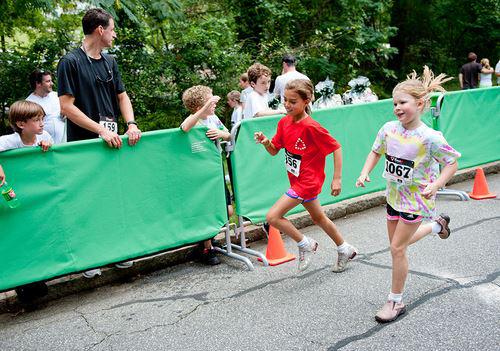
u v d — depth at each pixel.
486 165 7.66
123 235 4.21
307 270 4.43
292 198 4.02
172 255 4.84
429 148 3.32
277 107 6.33
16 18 8.71
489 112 7.09
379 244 4.98
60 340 3.49
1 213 3.68
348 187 5.89
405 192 3.42
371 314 3.53
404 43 17.47
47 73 6.03
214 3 11.76
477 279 4.00
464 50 19.73
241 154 4.90
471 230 5.18
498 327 3.25
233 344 3.27
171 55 9.53
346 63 12.49
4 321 3.89
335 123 5.65
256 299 3.92
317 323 3.46
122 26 8.96
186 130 4.43
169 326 3.58
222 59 9.73
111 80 4.36
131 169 4.21
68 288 4.30
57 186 3.88
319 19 12.41
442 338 3.16
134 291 4.28
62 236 3.93
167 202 4.42
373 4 12.72
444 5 17.80
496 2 18.27
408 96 3.30
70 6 8.65
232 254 4.76
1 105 8.74
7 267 3.74
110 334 3.53
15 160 3.71
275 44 11.39
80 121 4.06
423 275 4.12
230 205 5.14
